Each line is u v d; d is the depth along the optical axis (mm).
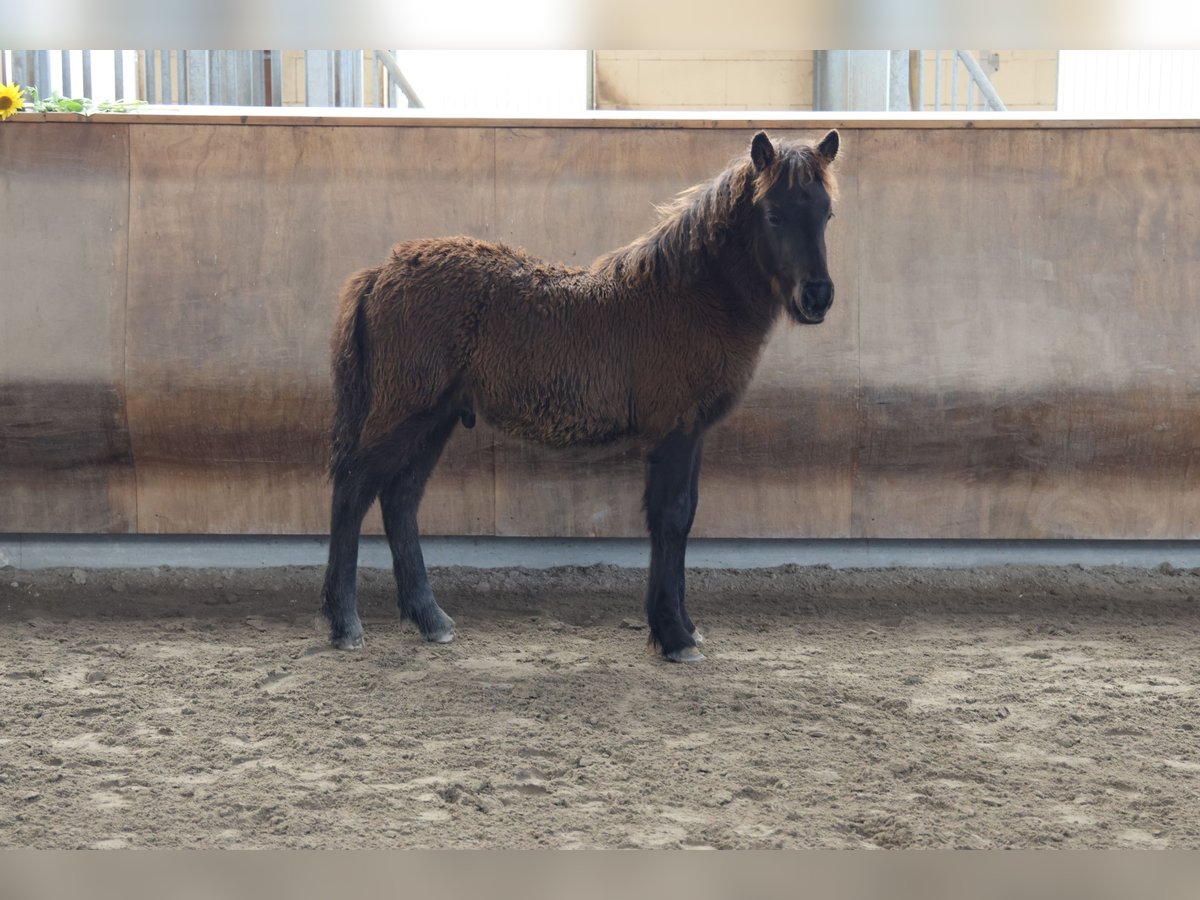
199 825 3000
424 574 5043
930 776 3422
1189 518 6020
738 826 3035
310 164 5848
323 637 4840
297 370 5863
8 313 5812
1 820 3006
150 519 5945
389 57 8672
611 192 5906
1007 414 5930
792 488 5988
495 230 5906
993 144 5875
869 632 5168
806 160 4328
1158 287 5902
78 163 5801
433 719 3902
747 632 5180
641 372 4633
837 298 5879
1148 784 3354
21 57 7004
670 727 3842
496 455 5922
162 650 4754
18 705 3977
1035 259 5906
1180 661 4711
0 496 5891
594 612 5504
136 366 5820
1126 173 5887
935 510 6016
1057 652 4859
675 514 4676
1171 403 5922
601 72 10555
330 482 4906
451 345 4680
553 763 3494
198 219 5824
